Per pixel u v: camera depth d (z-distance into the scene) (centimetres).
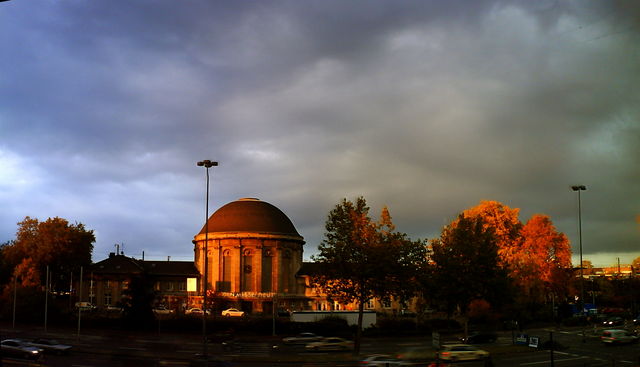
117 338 6669
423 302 8075
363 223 5384
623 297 11650
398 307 10600
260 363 4738
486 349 5544
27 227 10538
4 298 8975
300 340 6159
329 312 7775
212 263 11431
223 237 11319
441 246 6488
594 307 10438
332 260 5319
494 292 6119
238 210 11806
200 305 11281
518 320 8038
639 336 6116
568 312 9450
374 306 10750
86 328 7869
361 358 4909
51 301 8612
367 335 7412
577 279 9625
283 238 11525
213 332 7469
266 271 11412
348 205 5472
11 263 10231
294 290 11581
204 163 5603
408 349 5659
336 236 5397
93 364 4384
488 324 8444
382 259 5191
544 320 9119
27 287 8712
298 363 4741
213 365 4125
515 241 9062
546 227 9338
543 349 5578
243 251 11356
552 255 9431
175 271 11619
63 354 4950
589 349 5644
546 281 9088
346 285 5344
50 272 10169
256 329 7456
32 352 4556
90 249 11056
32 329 7600
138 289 7831
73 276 10875
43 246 10194
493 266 6150
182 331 7556
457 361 4744
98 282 11069
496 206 9125
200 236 11788
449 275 6150
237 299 11012
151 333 7388
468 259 6162
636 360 4706
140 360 4688
